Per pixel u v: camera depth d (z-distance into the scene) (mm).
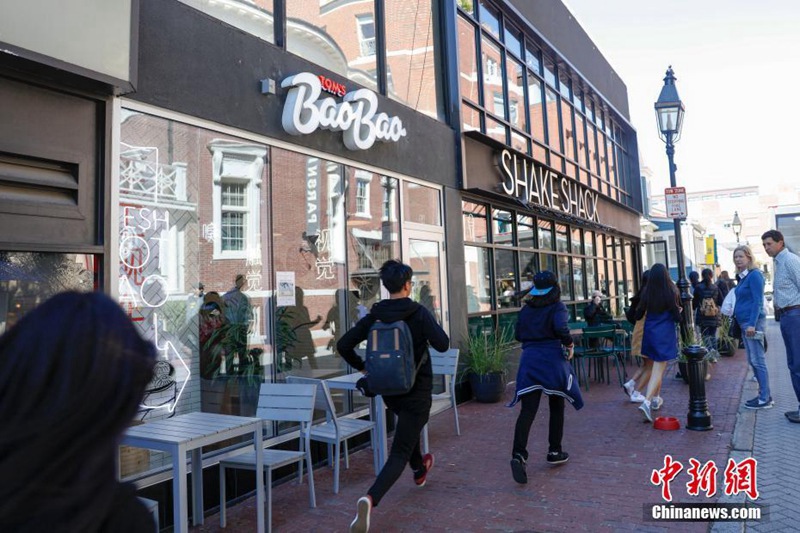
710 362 10609
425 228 8430
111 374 917
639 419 7172
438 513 4469
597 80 16875
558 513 4352
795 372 6516
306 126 6043
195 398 5047
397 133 7566
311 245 6379
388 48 8109
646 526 4035
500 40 11484
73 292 1004
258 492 4082
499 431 6996
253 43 5703
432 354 7062
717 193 80812
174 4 4926
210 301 5230
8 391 881
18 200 3814
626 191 19344
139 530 1001
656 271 6902
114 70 4105
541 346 5250
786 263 6586
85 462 904
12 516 850
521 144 11852
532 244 11953
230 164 5473
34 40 3629
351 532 3896
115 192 4367
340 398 6738
